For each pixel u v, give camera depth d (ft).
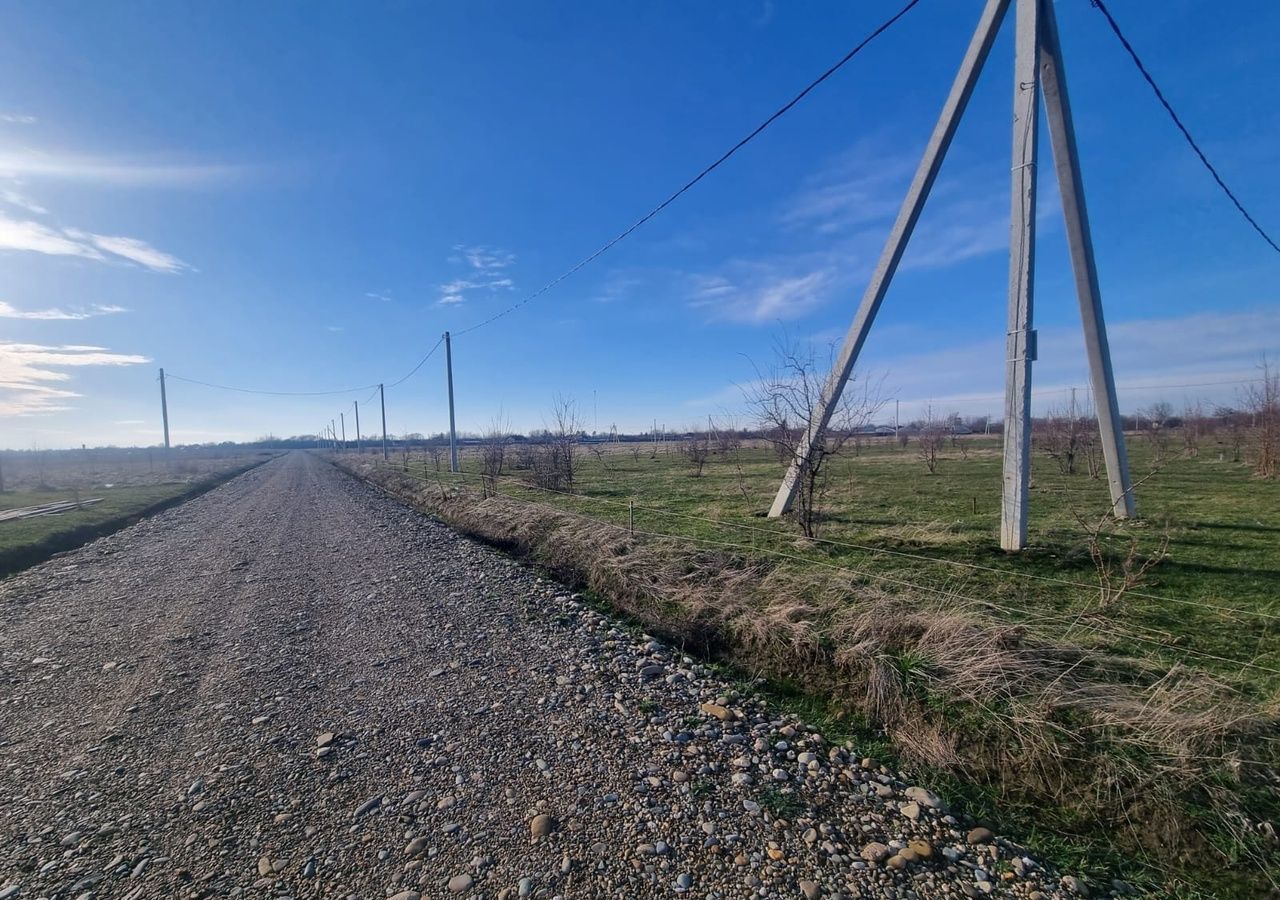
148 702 17.46
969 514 38.73
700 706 16.01
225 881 9.77
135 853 10.59
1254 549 26.96
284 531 52.60
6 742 15.25
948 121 28.99
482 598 26.76
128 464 226.17
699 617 22.04
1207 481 52.70
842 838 10.68
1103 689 13.74
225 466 195.21
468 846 10.48
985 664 15.03
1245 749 11.39
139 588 33.09
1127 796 11.19
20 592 33.19
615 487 65.41
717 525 37.22
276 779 12.94
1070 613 19.75
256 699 17.33
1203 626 18.26
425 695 17.04
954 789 12.28
